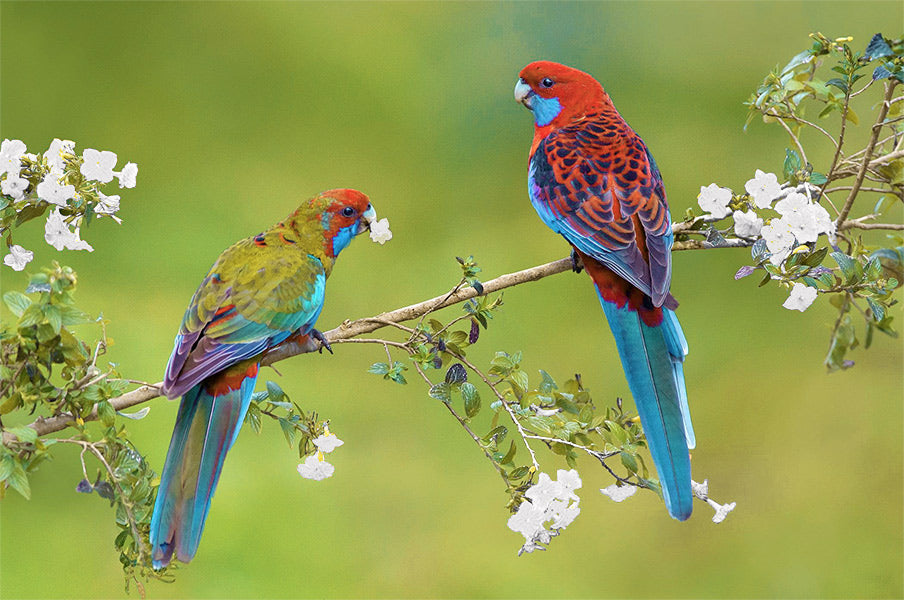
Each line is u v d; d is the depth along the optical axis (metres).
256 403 6.14
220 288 6.30
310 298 6.42
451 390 5.90
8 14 16.20
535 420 5.84
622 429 5.93
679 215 14.66
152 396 5.89
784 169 6.56
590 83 8.35
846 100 6.32
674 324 6.88
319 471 5.98
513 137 16.38
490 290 6.24
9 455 5.19
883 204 6.61
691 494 6.04
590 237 6.98
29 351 5.30
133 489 5.50
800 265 5.96
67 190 5.89
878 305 5.83
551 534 5.60
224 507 10.78
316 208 6.93
